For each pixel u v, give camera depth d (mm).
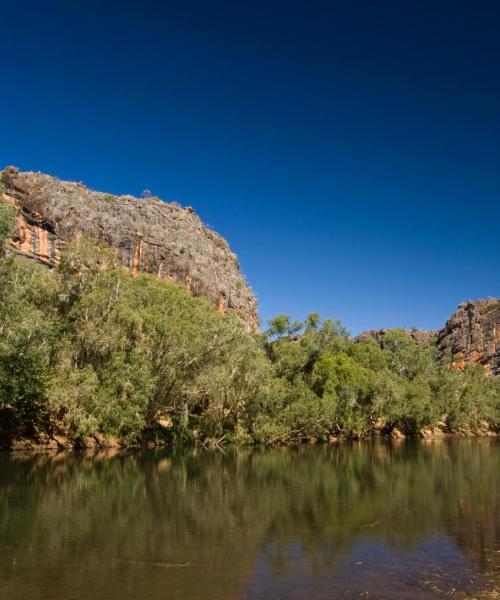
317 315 81312
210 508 22375
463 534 18109
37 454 39688
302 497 25469
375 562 14719
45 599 11633
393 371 98125
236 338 56500
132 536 17297
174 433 55969
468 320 183625
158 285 59125
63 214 103312
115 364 44562
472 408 97688
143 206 131250
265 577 13328
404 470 37500
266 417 59094
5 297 35500
